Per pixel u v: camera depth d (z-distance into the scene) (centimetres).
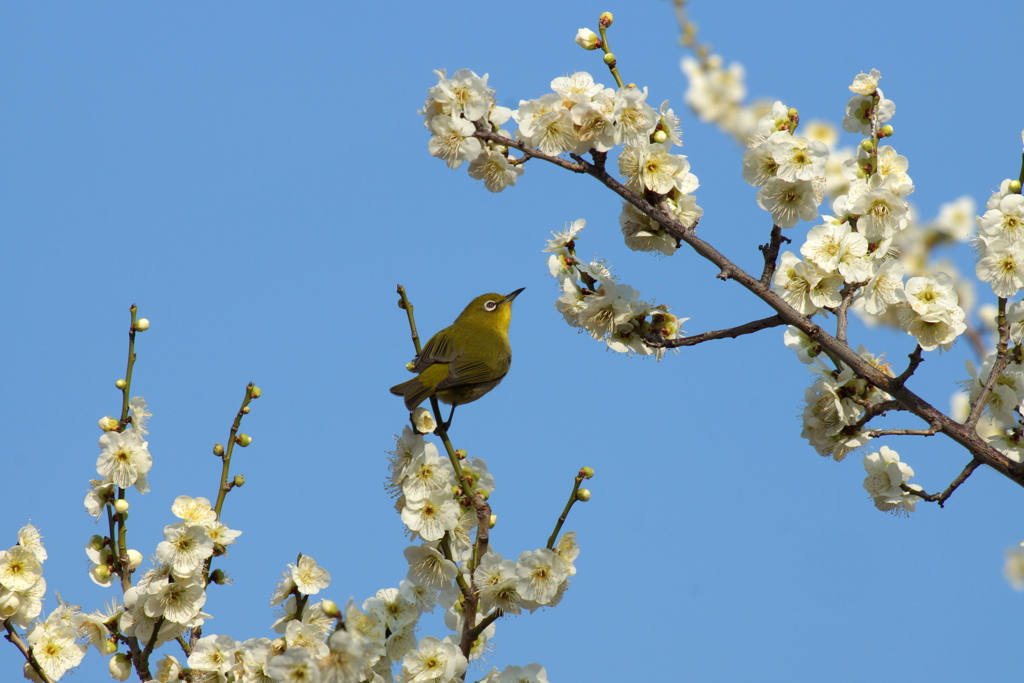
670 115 1009
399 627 928
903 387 945
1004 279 946
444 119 951
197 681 880
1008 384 1021
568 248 1067
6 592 934
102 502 979
